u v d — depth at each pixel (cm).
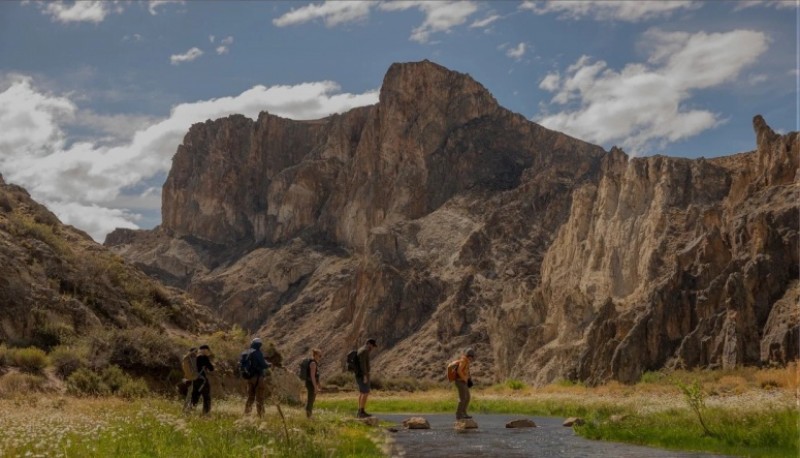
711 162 10169
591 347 8394
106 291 4403
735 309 7294
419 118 18788
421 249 15762
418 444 2095
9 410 2188
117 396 3156
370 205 18988
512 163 18038
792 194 7862
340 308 16588
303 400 4944
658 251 9044
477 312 13038
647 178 10156
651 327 7844
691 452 1862
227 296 19938
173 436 1606
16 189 5300
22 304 3653
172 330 4697
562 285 10538
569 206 14938
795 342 6562
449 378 2941
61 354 3319
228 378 3953
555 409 4216
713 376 6738
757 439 1917
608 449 1953
